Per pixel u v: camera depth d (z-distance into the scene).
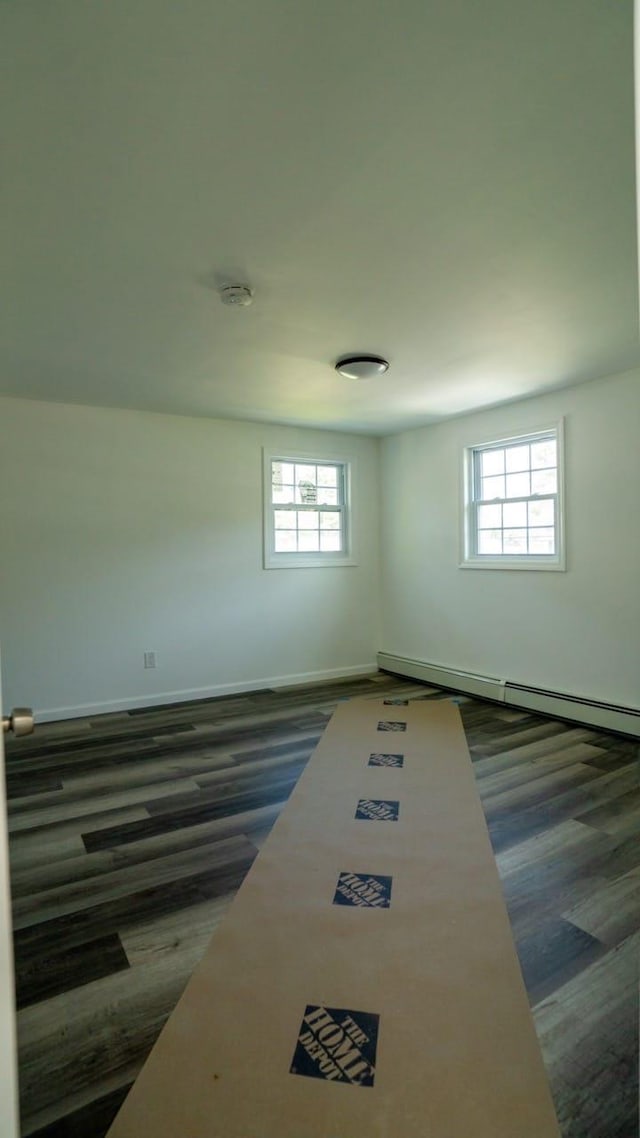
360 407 4.44
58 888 2.10
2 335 2.86
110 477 4.41
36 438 4.15
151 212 1.82
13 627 4.10
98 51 1.22
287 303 2.52
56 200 1.74
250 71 1.28
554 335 2.94
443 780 3.02
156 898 2.03
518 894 2.01
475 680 4.71
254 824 2.56
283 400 4.21
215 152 1.54
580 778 3.02
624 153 1.57
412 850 2.32
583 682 3.95
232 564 4.94
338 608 5.54
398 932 1.82
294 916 1.90
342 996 1.54
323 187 1.71
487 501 4.70
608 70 1.30
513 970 1.64
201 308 2.55
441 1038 1.41
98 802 2.81
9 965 0.67
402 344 3.04
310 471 5.45
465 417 4.78
